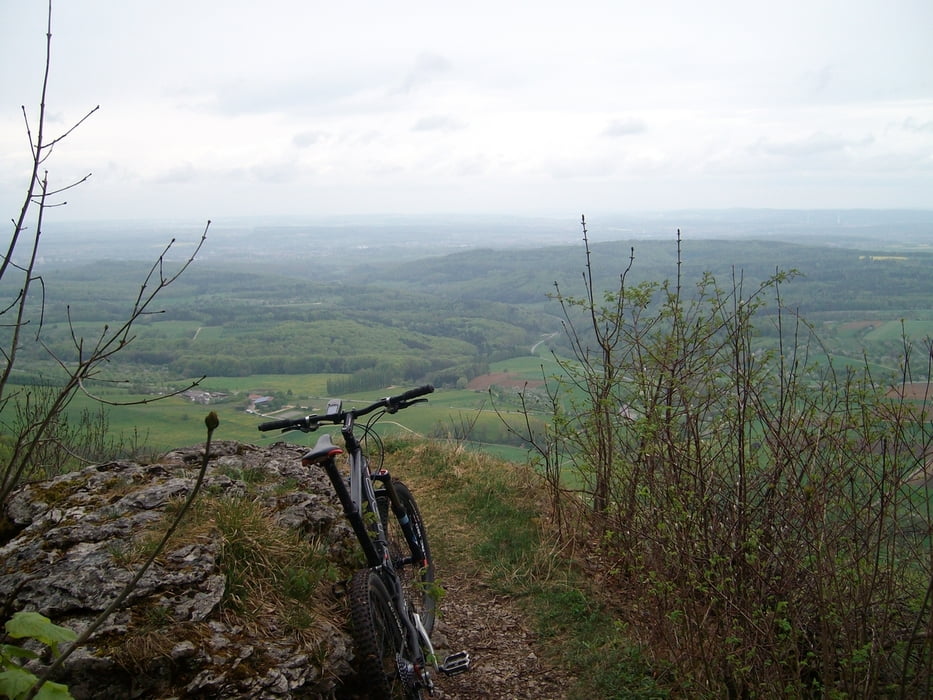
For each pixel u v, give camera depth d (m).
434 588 3.86
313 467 5.07
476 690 3.82
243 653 3.00
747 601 3.30
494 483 6.44
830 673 3.10
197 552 3.35
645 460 4.15
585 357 4.75
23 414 4.18
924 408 3.01
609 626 4.33
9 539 3.85
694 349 4.09
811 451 3.27
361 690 3.42
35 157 1.94
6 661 1.70
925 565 3.01
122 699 2.78
